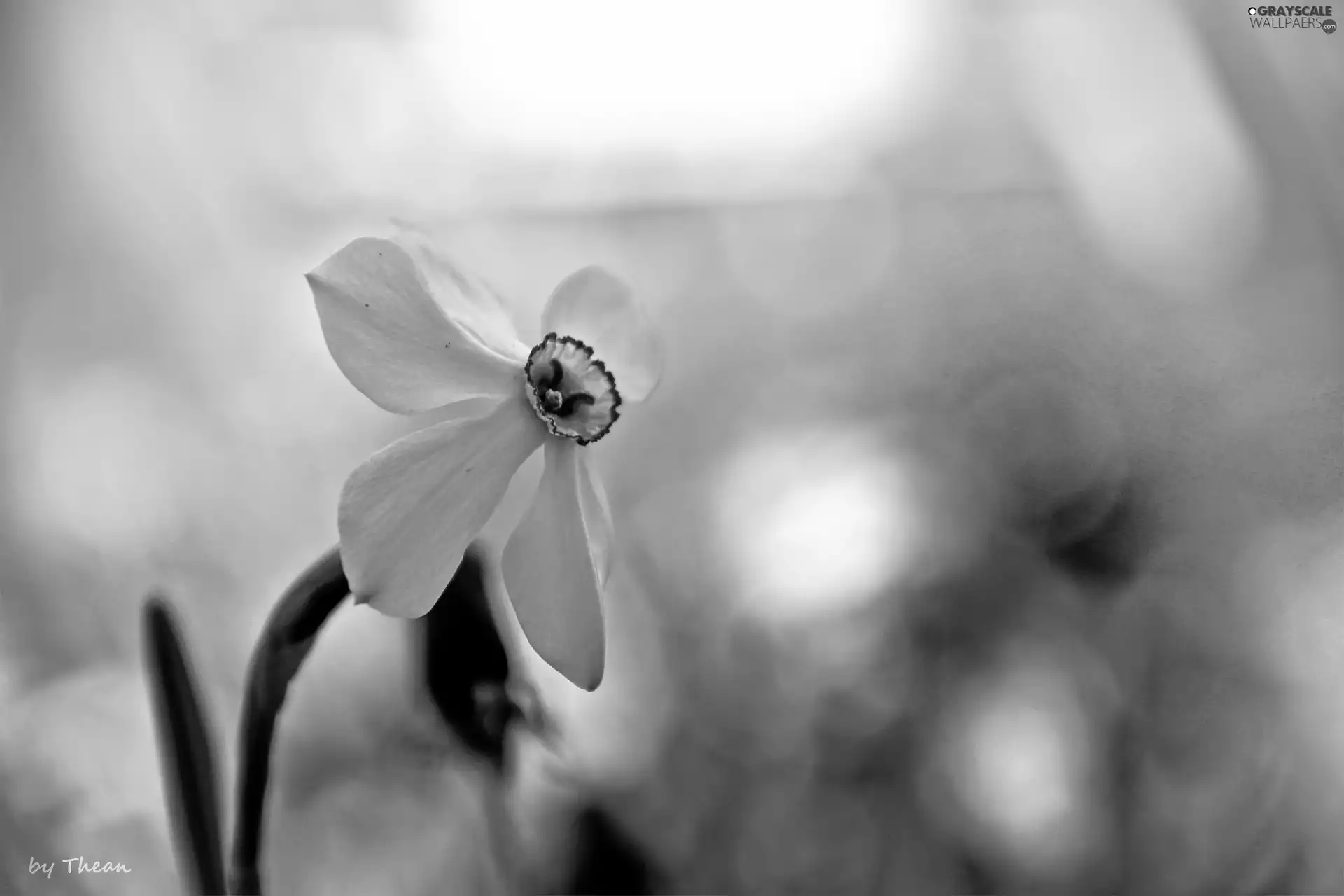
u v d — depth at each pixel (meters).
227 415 0.71
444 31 0.89
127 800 0.49
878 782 0.46
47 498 0.64
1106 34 0.76
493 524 0.57
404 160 0.88
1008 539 0.50
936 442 0.55
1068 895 0.45
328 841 0.45
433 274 0.34
